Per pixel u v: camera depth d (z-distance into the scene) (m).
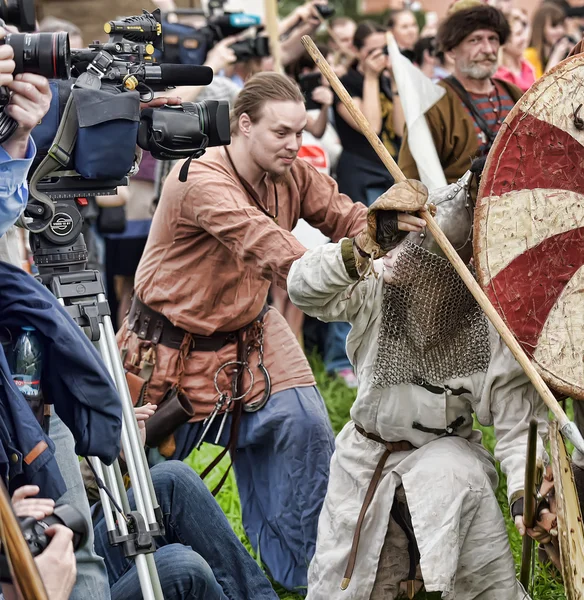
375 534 4.24
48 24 7.79
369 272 3.83
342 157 8.80
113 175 3.96
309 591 4.39
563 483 3.60
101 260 8.48
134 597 3.96
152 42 4.16
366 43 8.64
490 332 4.11
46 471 3.30
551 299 3.94
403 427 4.22
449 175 6.87
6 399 3.26
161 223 5.25
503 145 3.86
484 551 4.11
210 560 4.50
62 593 3.06
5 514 2.77
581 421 4.41
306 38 3.96
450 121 6.81
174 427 5.25
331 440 5.40
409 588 4.29
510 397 4.10
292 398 5.37
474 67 6.80
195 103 4.24
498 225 3.87
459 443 4.24
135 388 5.06
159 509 3.94
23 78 3.36
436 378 4.15
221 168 5.08
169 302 5.30
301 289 3.97
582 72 3.90
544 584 5.12
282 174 5.06
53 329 3.36
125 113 3.88
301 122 4.99
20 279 3.38
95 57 3.99
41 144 3.93
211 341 5.36
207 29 7.79
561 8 10.70
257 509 5.62
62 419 3.49
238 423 5.39
